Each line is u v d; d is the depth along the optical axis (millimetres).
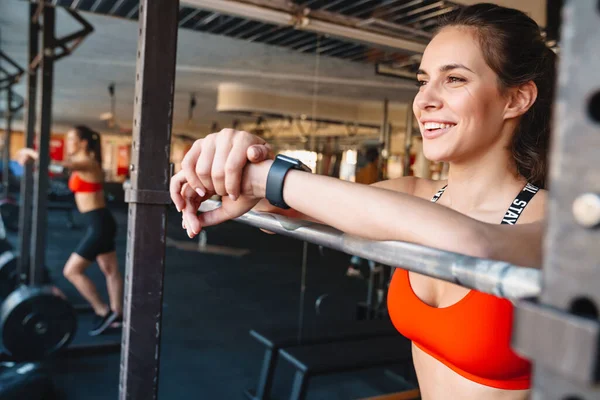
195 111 12547
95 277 5988
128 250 922
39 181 3805
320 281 6465
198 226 820
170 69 901
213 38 5387
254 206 839
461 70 844
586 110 234
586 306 246
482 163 926
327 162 7219
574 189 241
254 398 2939
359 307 4500
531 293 340
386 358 2680
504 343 807
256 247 9125
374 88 7328
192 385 3135
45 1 3139
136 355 913
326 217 577
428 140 916
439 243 500
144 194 896
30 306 3299
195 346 3807
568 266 248
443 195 1051
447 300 895
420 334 934
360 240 552
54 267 6422
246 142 658
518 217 887
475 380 872
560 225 250
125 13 3273
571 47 238
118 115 15641
